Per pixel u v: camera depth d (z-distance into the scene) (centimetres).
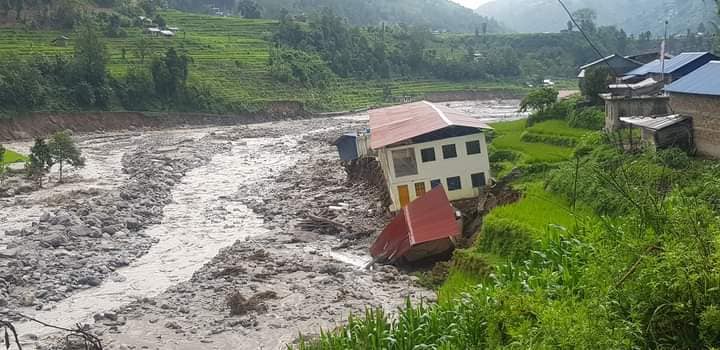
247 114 12912
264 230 4728
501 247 2852
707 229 1392
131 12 16025
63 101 11050
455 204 4209
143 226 4862
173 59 12394
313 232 4525
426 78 17225
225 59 14588
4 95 10181
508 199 3712
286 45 16525
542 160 4400
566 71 17988
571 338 1284
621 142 3653
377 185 5525
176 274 3784
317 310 3020
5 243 4209
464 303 2034
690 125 3434
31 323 3055
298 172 6962
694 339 1331
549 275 1855
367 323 2138
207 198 5897
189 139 9906
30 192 6047
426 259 3672
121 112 11475
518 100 15775
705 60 5403
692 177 2767
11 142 9688
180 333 2853
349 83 15888
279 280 3472
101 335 2848
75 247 4188
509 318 1592
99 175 6981
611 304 1391
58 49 12638
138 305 3206
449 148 4306
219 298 3247
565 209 3048
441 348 1781
